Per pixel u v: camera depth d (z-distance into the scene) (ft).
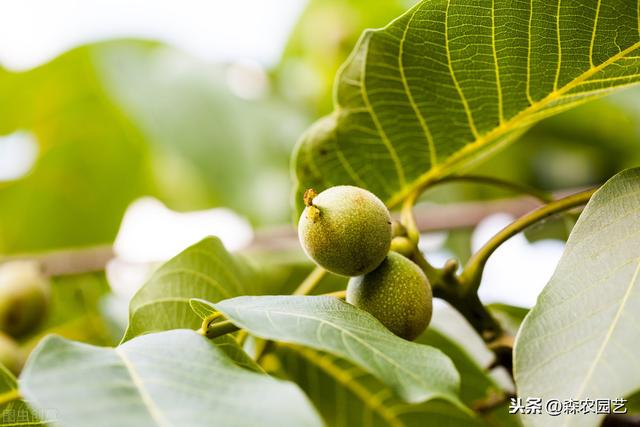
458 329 1.85
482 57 1.35
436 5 1.30
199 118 2.73
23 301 2.11
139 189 3.04
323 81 2.69
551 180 2.32
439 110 1.45
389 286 1.31
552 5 1.26
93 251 2.33
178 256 1.44
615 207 1.20
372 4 2.55
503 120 1.45
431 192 2.48
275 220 2.60
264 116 2.76
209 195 2.86
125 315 2.16
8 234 3.03
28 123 3.01
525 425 1.08
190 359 1.09
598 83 1.35
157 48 2.90
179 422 0.99
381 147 1.52
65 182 3.03
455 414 1.72
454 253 2.35
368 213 1.28
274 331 1.11
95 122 3.00
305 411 0.99
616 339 1.09
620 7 1.23
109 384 1.03
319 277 1.52
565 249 1.20
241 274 1.58
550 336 1.13
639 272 1.14
